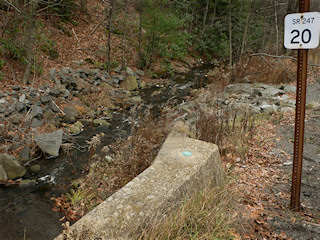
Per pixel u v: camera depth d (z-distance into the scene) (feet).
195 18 65.57
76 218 13.20
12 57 29.40
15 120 21.85
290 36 9.68
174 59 52.65
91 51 40.11
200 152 11.35
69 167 18.11
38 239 12.25
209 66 56.39
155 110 29.43
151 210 8.09
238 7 58.29
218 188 10.58
